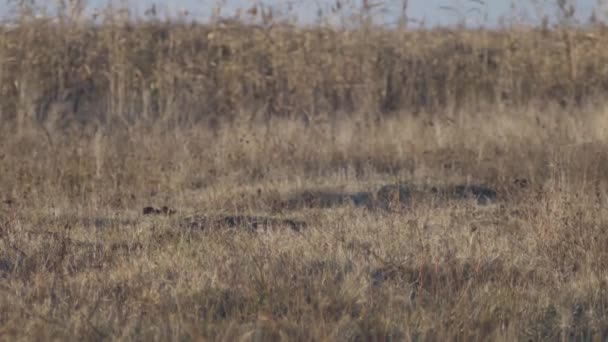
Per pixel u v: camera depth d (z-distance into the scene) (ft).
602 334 76.13
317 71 254.27
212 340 72.49
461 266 90.79
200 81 247.70
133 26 262.06
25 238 107.04
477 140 192.75
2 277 93.30
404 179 161.99
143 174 166.09
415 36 276.41
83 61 250.57
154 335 72.54
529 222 116.37
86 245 106.83
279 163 179.63
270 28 259.39
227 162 178.81
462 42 286.05
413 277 89.92
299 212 136.67
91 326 72.49
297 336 72.69
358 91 252.42
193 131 202.80
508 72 264.52
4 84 229.86
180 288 82.69
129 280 87.76
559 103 244.63
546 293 84.43
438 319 76.48
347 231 111.14
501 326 76.18
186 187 163.32
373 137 196.54
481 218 126.11
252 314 77.20
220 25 261.85
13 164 170.30
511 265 93.20
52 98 244.63
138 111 241.55
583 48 266.77
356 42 257.96
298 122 210.38
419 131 201.16
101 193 149.79
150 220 126.93
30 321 75.51
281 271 88.12
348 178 163.53
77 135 206.08
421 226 114.62
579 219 111.75
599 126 196.03
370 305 79.10
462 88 264.52
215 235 107.45
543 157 174.29
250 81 251.80
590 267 94.73
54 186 155.12
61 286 85.46
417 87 268.82
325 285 83.20
